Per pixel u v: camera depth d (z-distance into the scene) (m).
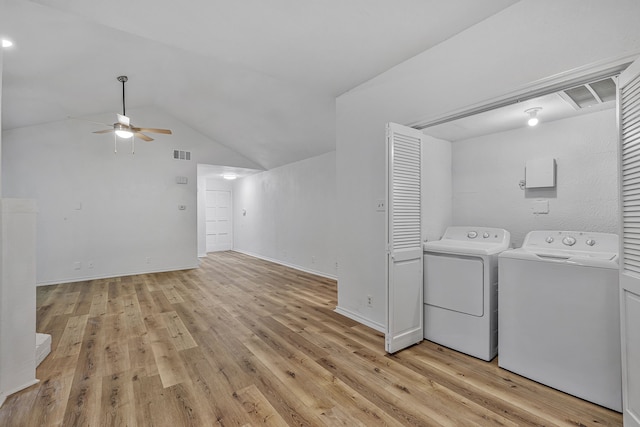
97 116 5.23
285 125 4.82
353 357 2.35
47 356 2.36
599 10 1.56
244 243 8.59
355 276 3.20
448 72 2.29
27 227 1.97
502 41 1.96
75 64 3.28
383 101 2.85
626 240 1.46
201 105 5.05
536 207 2.74
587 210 2.44
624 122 1.47
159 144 5.86
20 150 4.66
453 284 2.48
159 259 5.86
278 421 1.62
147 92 4.79
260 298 4.05
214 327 3.00
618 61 1.50
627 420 1.44
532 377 2.01
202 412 1.70
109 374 2.10
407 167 2.50
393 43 2.36
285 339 2.70
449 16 2.03
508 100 2.01
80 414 1.68
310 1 1.89
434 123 2.54
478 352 2.32
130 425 1.59
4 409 1.71
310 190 5.81
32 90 3.62
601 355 1.73
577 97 2.11
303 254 6.02
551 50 1.74
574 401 1.79
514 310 2.10
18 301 1.91
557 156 2.60
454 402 1.78
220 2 1.89
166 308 3.61
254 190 7.95
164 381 2.01
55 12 2.30
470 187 3.22
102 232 5.29
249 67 2.77
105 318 3.26
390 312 2.39
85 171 5.14
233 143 6.32
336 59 2.62
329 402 1.79
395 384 1.97
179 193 6.08
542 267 1.97
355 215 3.19
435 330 2.61
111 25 2.14
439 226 3.20
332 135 4.66
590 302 1.77
